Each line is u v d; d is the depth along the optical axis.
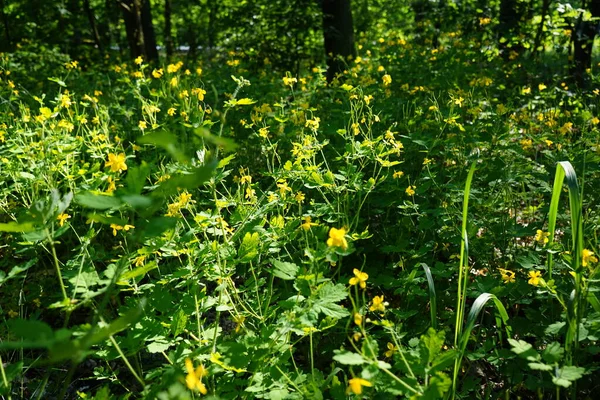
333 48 9.41
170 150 1.20
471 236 3.21
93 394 2.79
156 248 2.43
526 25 9.20
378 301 1.91
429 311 2.99
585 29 8.45
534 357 1.81
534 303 2.99
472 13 9.62
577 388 2.46
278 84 7.00
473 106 5.07
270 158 4.66
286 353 2.21
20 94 6.92
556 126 4.38
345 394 2.01
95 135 3.92
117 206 1.34
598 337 2.19
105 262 3.52
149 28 14.08
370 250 3.49
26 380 2.87
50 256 3.61
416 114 4.62
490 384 2.65
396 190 3.66
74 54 15.98
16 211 3.55
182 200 2.49
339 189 3.19
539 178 3.84
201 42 15.71
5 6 15.05
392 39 8.39
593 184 3.71
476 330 2.91
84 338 1.27
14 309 3.18
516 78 7.52
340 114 4.88
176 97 4.62
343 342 2.88
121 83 8.12
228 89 6.35
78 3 16.52
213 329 2.45
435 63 7.22
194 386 1.49
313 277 2.16
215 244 2.46
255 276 2.83
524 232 3.22
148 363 2.96
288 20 10.80
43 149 3.40
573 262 2.31
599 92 5.52
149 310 2.39
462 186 3.50
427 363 1.81
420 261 3.30
